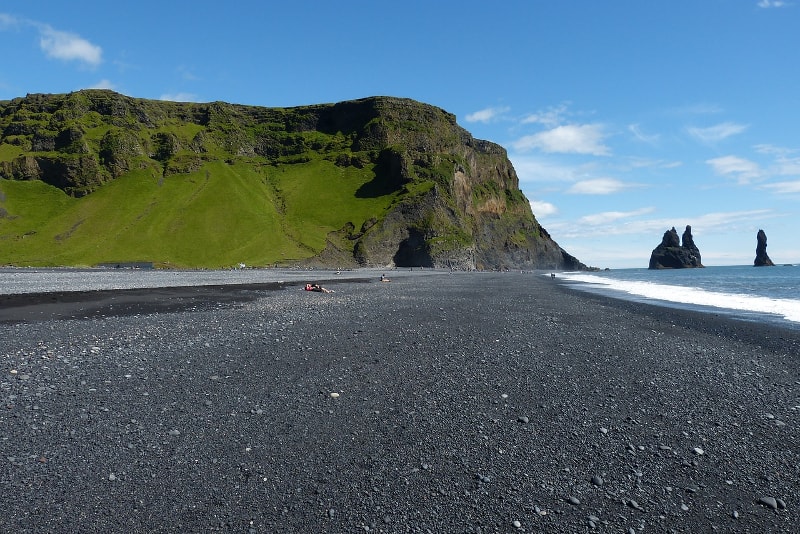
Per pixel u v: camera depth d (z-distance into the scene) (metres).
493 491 5.76
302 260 121.75
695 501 5.66
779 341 15.58
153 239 123.56
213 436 6.91
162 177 150.75
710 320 20.69
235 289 34.94
